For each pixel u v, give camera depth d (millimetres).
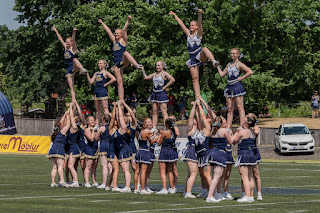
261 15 43781
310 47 48438
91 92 49281
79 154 17125
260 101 45406
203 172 14172
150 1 48531
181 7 44188
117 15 46156
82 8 46875
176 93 48719
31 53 52344
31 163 28750
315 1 45125
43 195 14180
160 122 44406
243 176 13164
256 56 43156
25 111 51562
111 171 16297
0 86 66562
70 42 17297
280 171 24578
